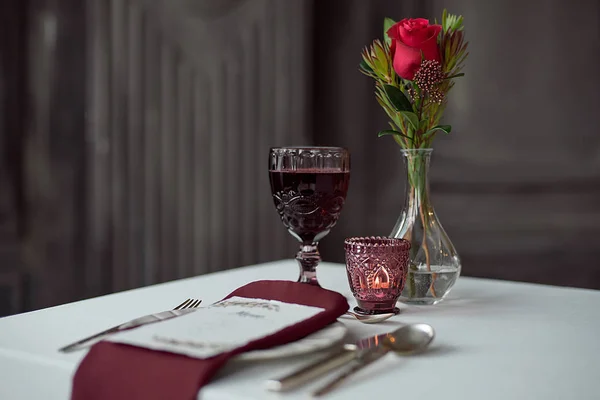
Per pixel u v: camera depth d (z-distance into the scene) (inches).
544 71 105.8
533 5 105.8
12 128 85.1
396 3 113.5
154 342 27.9
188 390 25.2
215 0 104.1
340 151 42.3
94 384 26.7
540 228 107.5
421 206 42.5
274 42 112.0
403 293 42.6
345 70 117.3
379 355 29.4
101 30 91.7
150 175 97.9
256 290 36.6
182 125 101.3
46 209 88.6
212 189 105.2
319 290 35.5
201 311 32.9
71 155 90.1
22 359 30.5
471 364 30.0
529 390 26.5
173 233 101.0
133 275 96.9
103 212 93.1
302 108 116.4
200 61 103.0
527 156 107.5
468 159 110.3
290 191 42.0
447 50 42.9
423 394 25.9
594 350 32.4
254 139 110.3
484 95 109.0
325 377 27.5
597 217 104.7
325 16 118.1
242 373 27.7
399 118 43.7
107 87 92.6
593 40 103.2
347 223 118.9
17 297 87.0
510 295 46.5
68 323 37.1
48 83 87.5
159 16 98.0
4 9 83.4
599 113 103.4
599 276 105.0
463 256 111.5
